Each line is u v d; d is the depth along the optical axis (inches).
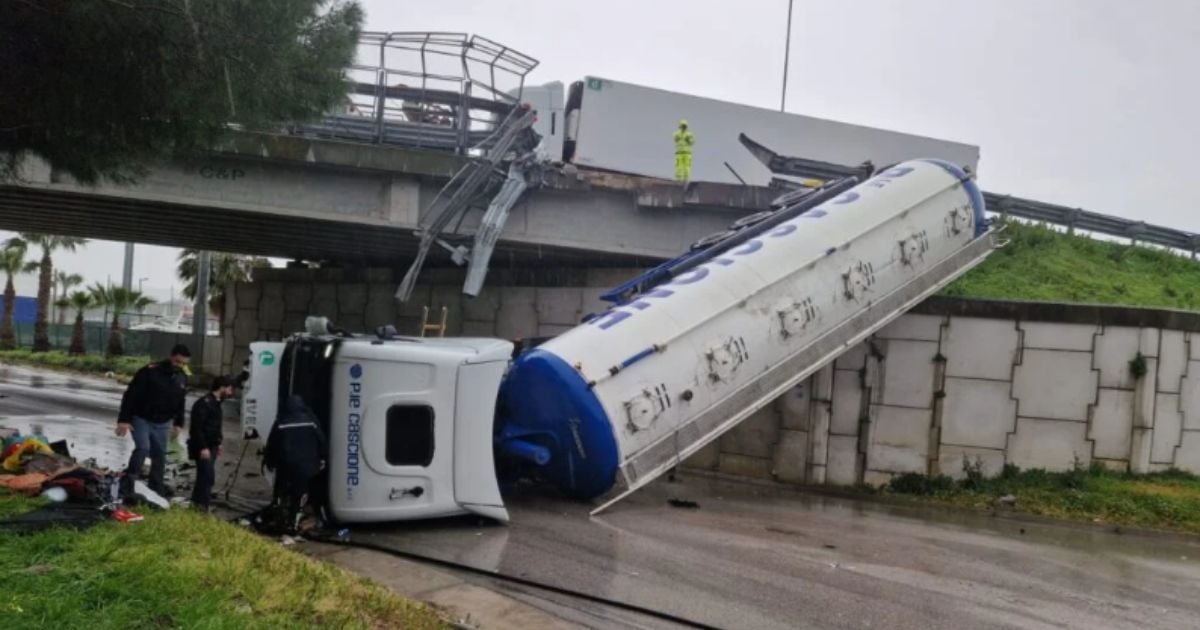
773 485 579.8
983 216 614.2
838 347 500.7
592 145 781.9
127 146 352.2
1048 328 555.5
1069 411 550.0
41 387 992.2
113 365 1350.9
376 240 792.3
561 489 420.2
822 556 356.8
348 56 362.0
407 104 673.0
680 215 716.7
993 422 563.2
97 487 301.3
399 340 385.7
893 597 299.7
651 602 275.9
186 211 716.7
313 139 631.8
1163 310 544.1
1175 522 475.2
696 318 446.9
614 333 425.4
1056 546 411.5
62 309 2222.0
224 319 1095.0
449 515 367.2
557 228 703.1
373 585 251.3
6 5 289.6
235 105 331.0
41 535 242.5
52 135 344.5
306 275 972.6
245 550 254.7
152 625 181.3
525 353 425.4
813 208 547.5
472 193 650.8
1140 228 860.0
